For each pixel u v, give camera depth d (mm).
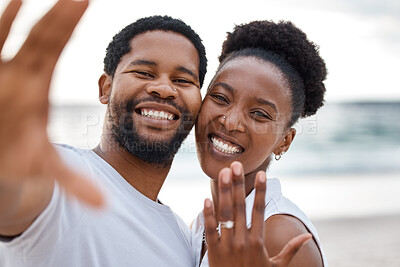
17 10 1016
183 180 11484
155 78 2170
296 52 2410
